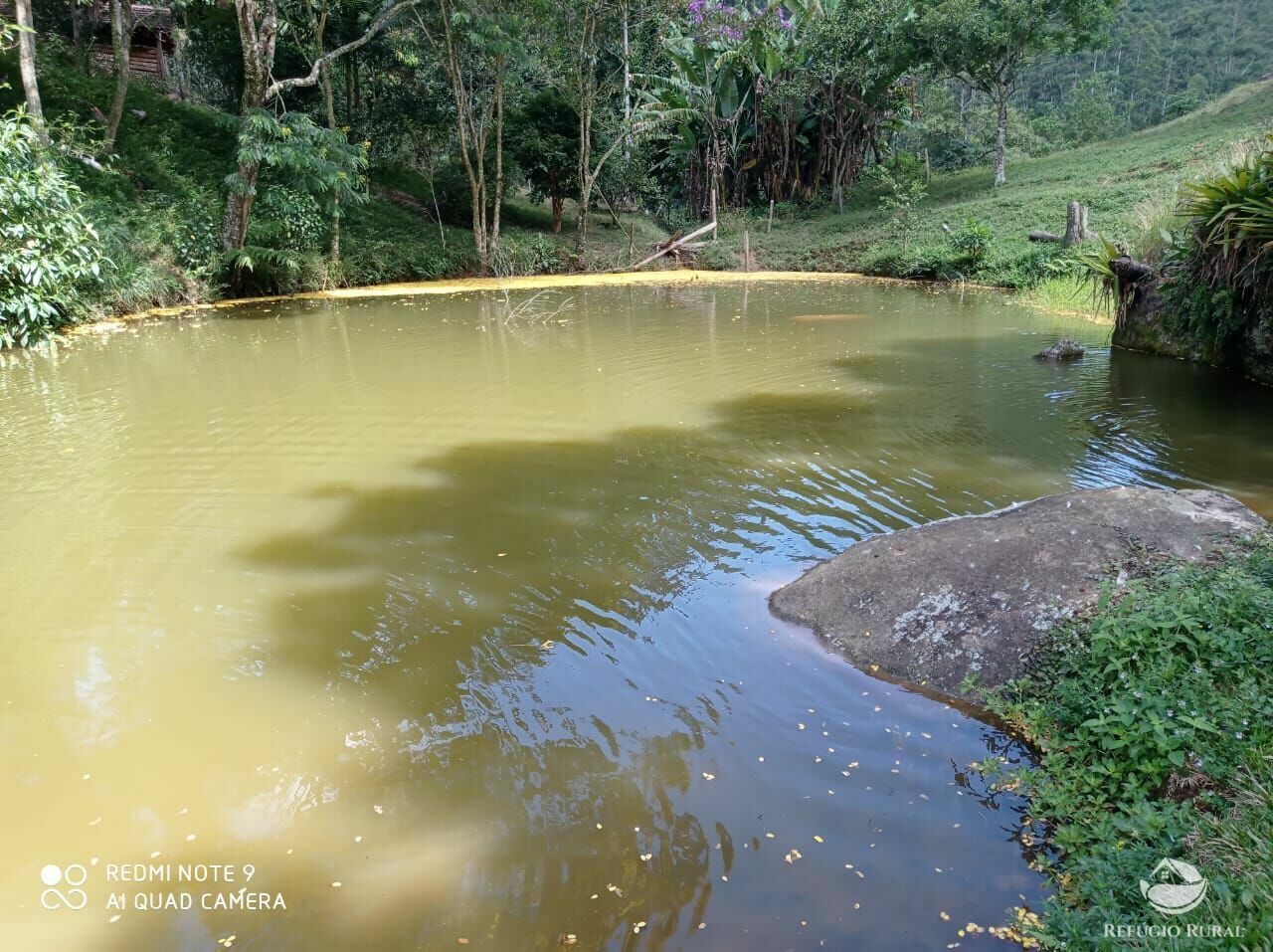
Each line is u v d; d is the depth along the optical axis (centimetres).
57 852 287
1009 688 355
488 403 852
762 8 2912
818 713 353
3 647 409
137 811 305
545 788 312
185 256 1606
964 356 1082
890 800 302
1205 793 271
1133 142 2877
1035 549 409
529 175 2706
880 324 1370
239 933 254
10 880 275
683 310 1566
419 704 364
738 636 413
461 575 479
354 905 262
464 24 2083
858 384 926
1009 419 776
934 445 700
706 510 568
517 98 2555
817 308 1584
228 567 491
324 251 1931
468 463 669
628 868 274
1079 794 294
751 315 1491
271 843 289
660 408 832
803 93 2847
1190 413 782
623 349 1146
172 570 487
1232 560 376
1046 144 3988
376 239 2088
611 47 2688
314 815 302
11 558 502
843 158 3088
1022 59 2711
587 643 409
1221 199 925
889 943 243
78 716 358
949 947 242
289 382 946
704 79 2791
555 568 487
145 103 2053
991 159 3644
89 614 439
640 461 671
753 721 348
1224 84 6300
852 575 431
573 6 2189
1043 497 475
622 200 3328
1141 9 7856
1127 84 6544
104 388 916
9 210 1125
